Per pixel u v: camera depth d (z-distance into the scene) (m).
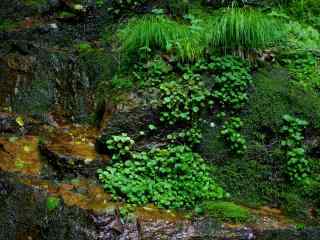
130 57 1.94
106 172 1.57
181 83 1.77
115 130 1.69
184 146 1.69
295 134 1.72
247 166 1.70
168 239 1.40
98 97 1.91
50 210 1.44
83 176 1.59
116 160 1.64
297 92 1.81
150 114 1.72
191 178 1.62
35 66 2.02
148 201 1.53
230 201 1.63
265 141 1.74
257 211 1.59
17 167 1.58
